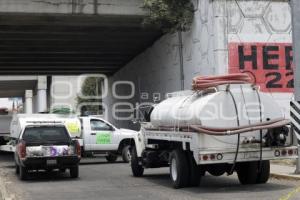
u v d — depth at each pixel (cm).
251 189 1443
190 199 1265
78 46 3606
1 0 2592
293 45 1706
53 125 1905
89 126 2678
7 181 1861
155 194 1395
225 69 2370
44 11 2641
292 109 1672
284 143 1445
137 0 2747
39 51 3791
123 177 1922
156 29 3016
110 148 2700
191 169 1477
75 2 2675
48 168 1861
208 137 1380
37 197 1409
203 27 2527
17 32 3086
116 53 3925
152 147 1783
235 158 1395
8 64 4422
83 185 1683
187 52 2748
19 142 1872
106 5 2717
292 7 1706
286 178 1650
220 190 1434
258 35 2425
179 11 2666
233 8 2405
